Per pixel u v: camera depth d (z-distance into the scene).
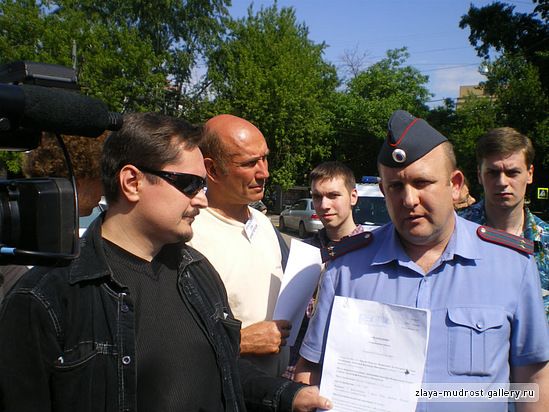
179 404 1.53
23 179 1.17
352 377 1.68
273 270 2.50
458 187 1.79
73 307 1.42
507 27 22.61
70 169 1.20
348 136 30.22
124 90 23.83
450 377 1.66
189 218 1.65
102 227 1.63
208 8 30.59
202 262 1.85
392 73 32.00
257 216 2.68
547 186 19.52
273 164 26.31
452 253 1.75
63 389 1.35
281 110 25.05
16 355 1.33
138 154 1.54
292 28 27.92
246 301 2.35
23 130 1.16
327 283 1.93
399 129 1.68
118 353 1.44
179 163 1.57
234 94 26.33
